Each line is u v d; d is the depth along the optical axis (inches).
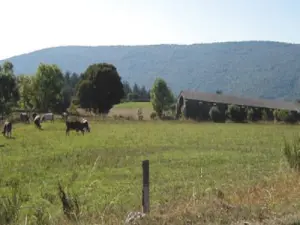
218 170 859.4
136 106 5516.7
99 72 4175.7
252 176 727.7
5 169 866.1
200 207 378.6
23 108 4439.0
